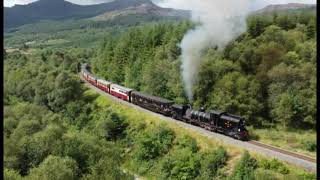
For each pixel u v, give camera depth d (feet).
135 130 211.41
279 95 217.36
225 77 226.99
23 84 304.91
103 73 358.02
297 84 218.38
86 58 509.76
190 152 170.60
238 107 217.97
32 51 586.04
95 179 132.05
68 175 122.62
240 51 243.40
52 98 278.05
